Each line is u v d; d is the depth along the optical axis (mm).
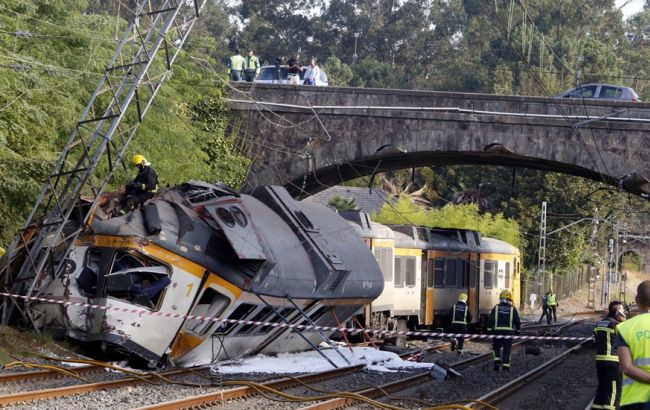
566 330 98562
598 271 198875
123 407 29188
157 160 70562
